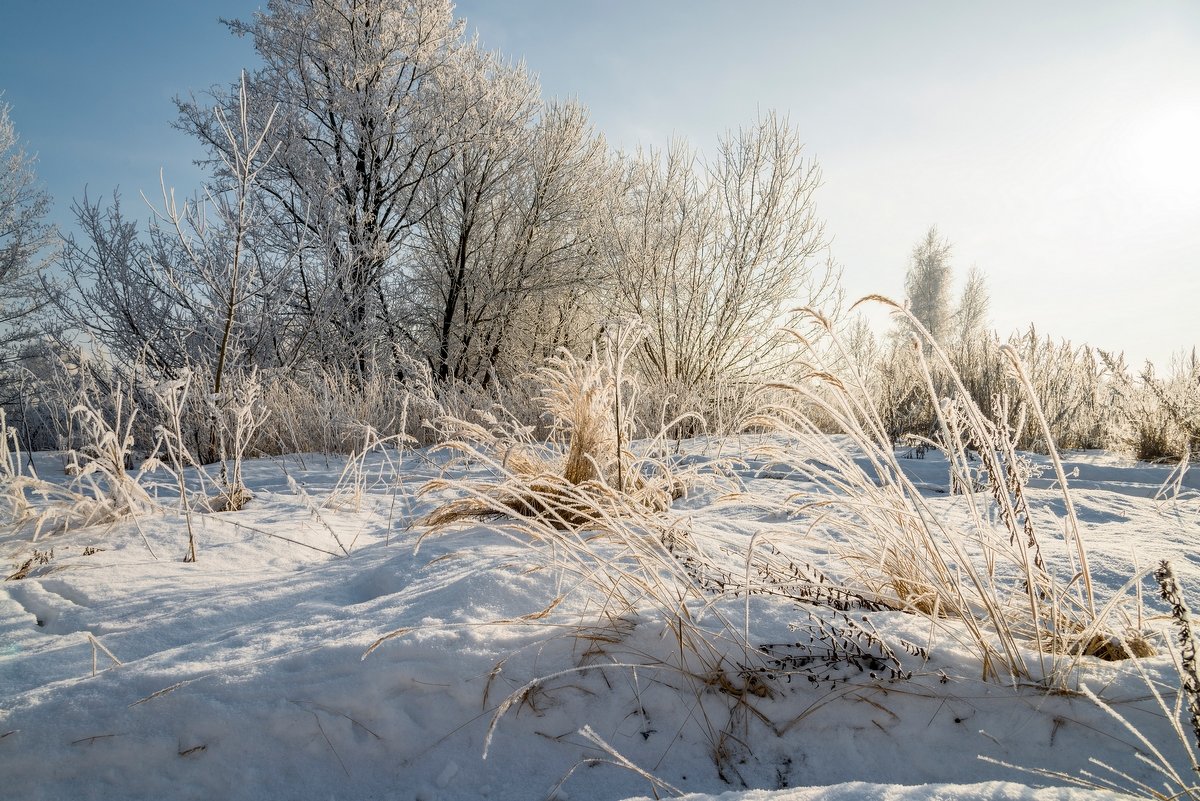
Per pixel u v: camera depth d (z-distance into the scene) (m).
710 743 1.54
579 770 1.50
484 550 2.48
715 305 10.23
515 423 3.73
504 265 13.26
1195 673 1.11
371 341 11.01
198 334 8.76
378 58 12.52
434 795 1.45
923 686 1.58
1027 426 6.25
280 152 11.55
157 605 2.22
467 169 12.62
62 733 1.45
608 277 12.21
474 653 1.64
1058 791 1.08
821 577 2.00
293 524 3.44
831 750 1.51
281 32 12.59
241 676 1.58
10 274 13.62
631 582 1.93
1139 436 5.68
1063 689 1.50
